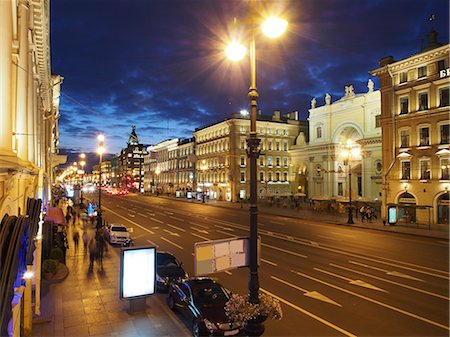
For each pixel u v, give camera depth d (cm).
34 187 1301
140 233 3166
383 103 4184
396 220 3662
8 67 685
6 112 679
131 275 1234
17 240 575
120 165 16812
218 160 7550
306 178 7206
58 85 3072
